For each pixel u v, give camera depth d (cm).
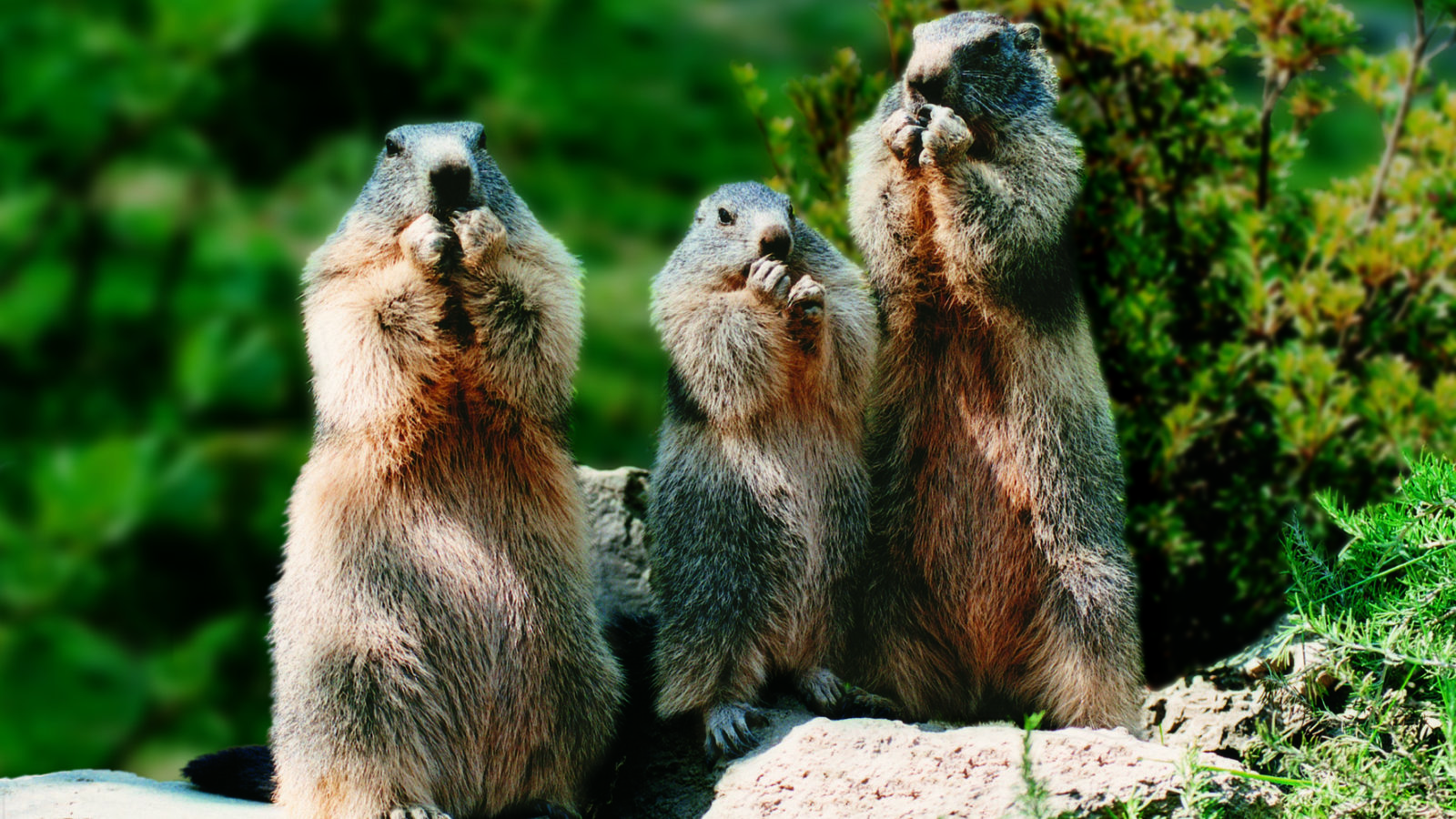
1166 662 927
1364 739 627
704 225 727
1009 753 612
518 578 668
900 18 975
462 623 657
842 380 707
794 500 695
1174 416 890
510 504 674
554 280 688
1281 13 924
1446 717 605
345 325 655
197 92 1462
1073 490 707
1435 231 927
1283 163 974
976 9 959
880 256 723
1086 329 734
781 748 640
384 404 651
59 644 1246
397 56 1527
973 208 684
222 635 1263
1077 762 605
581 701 676
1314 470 890
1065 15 941
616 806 702
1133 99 948
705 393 697
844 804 611
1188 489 935
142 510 1267
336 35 1512
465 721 655
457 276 661
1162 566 913
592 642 687
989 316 701
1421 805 594
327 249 695
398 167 686
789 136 1005
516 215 698
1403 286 949
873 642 725
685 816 671
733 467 694
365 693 635
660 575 708
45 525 1257
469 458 671
